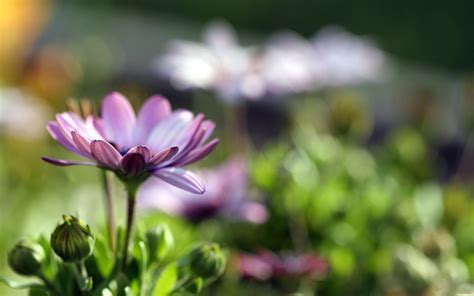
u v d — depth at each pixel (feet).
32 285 1.79
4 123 3.77
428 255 2.26
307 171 2.54
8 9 4.42
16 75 4.25
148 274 1.84
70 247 1.72
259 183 2.51
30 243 1.78
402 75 7.56
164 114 1.87
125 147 1.85
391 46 9.86
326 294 2.38
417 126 3.29
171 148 1.70
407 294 2.20
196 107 4.18
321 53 3.07
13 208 3.58
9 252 1.79
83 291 1.76
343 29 10.02
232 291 2.28
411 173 2.80
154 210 2.46
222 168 2.52
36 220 3.76
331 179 2.64
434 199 2.65
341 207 2.48
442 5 9.78
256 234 2.49
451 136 4.39
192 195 2.39
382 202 2.52
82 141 1.70
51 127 1.73
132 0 9.10
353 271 2.40
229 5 9.95
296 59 2.85
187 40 8.79
